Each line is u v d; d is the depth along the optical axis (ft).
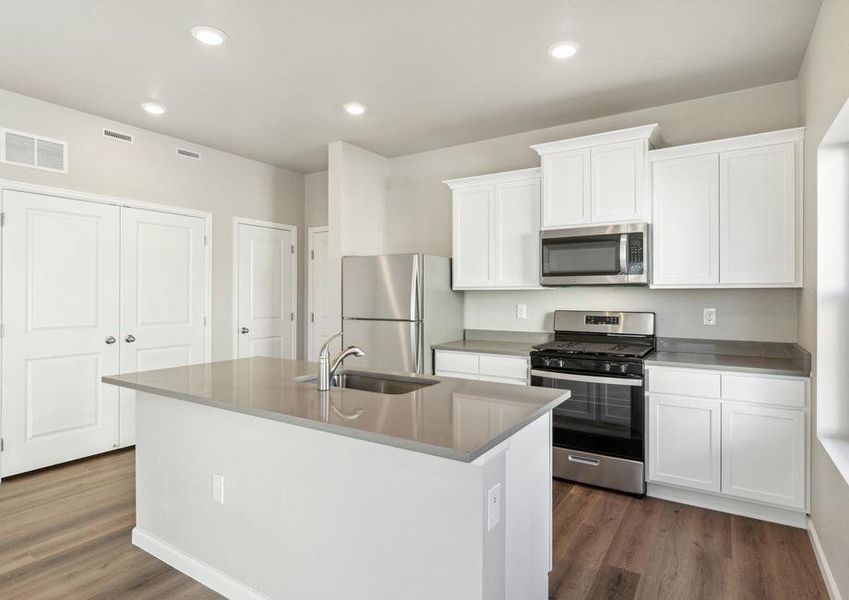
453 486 4.97
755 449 8.83
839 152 7.54
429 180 15.19
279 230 17.17
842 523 6.27
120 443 12.96
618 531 8.64
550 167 11.57
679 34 8.47
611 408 10.26
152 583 7.14
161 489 7.79
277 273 17.10
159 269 13.75
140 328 13.33
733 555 7.84
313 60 9.45
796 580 7.18
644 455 9.91
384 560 5.47
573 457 10.68
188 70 9.89
